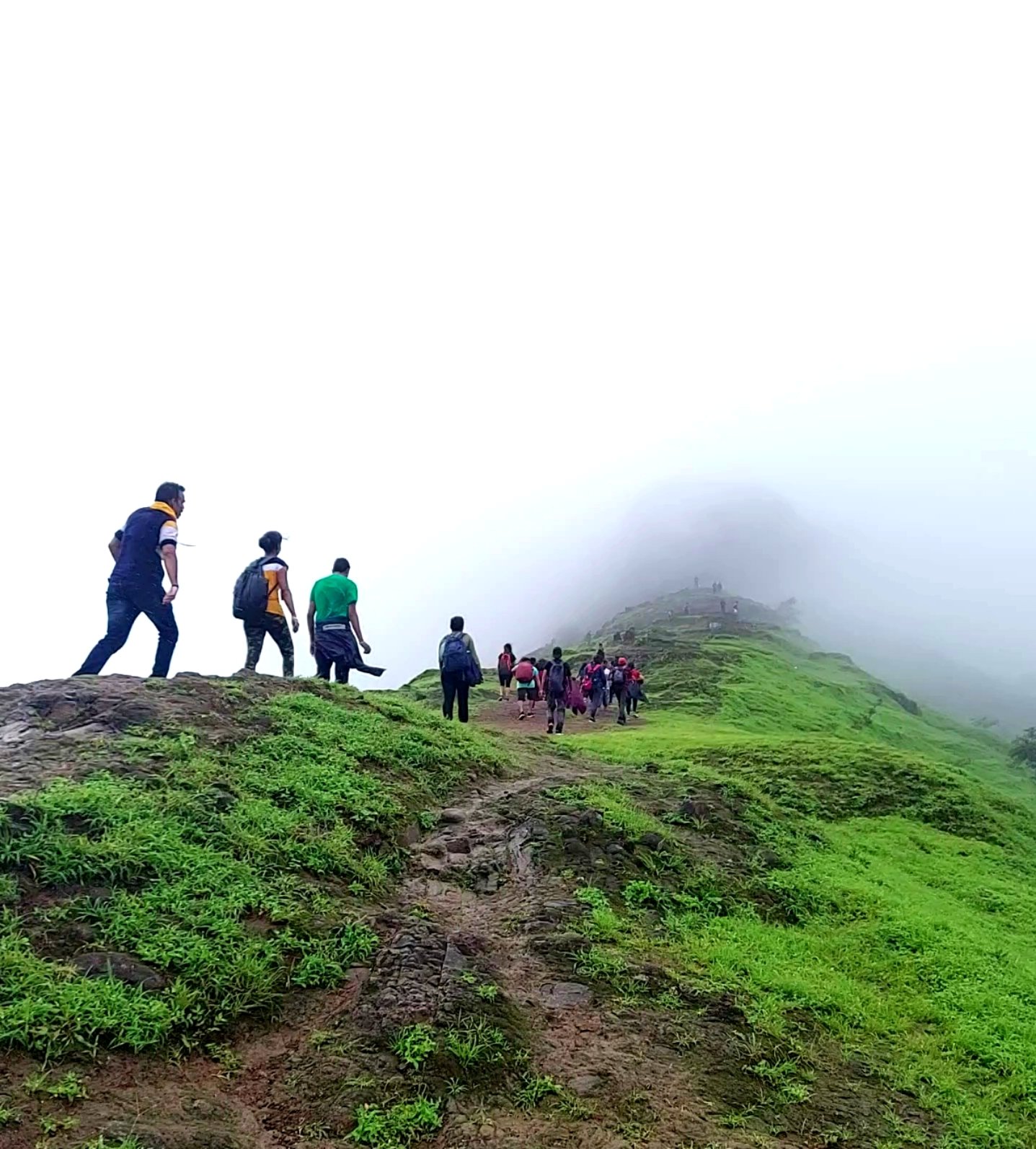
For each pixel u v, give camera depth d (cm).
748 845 967
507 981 563
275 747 830
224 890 567
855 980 711
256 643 1084
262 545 1101
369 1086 439
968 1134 517
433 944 565
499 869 764
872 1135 492
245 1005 479
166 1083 418
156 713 805
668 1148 435
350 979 529
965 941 834
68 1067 403
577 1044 514
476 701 2939
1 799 572
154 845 579
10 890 498
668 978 613
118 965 471
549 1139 427
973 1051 623
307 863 644
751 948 711
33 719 754
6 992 429
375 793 814
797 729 3484
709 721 3055
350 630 1209
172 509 909
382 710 1094
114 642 879
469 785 977
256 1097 428
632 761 1395
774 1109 495
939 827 1420
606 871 780
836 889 898
